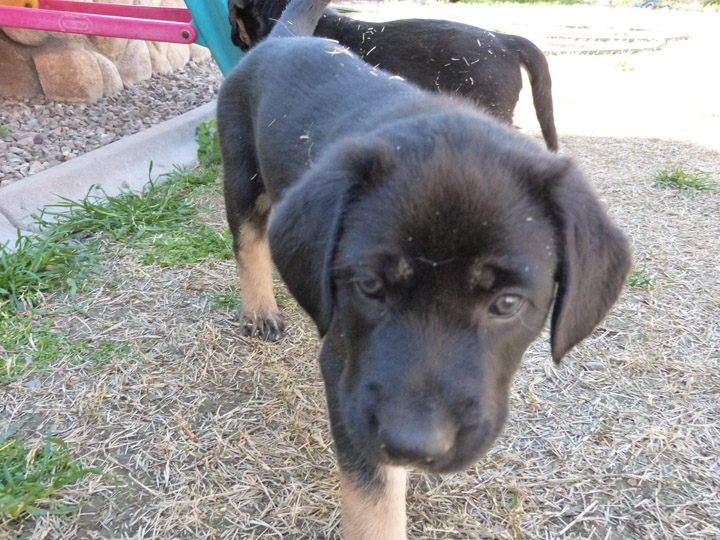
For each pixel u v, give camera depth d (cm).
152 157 77
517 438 39
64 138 80
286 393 42
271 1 73
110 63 96
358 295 25
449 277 23
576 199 25
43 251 55
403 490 30
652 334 49
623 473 37
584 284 25
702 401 42
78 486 35
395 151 25
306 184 27
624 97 115
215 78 113
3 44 86
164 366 45
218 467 37
